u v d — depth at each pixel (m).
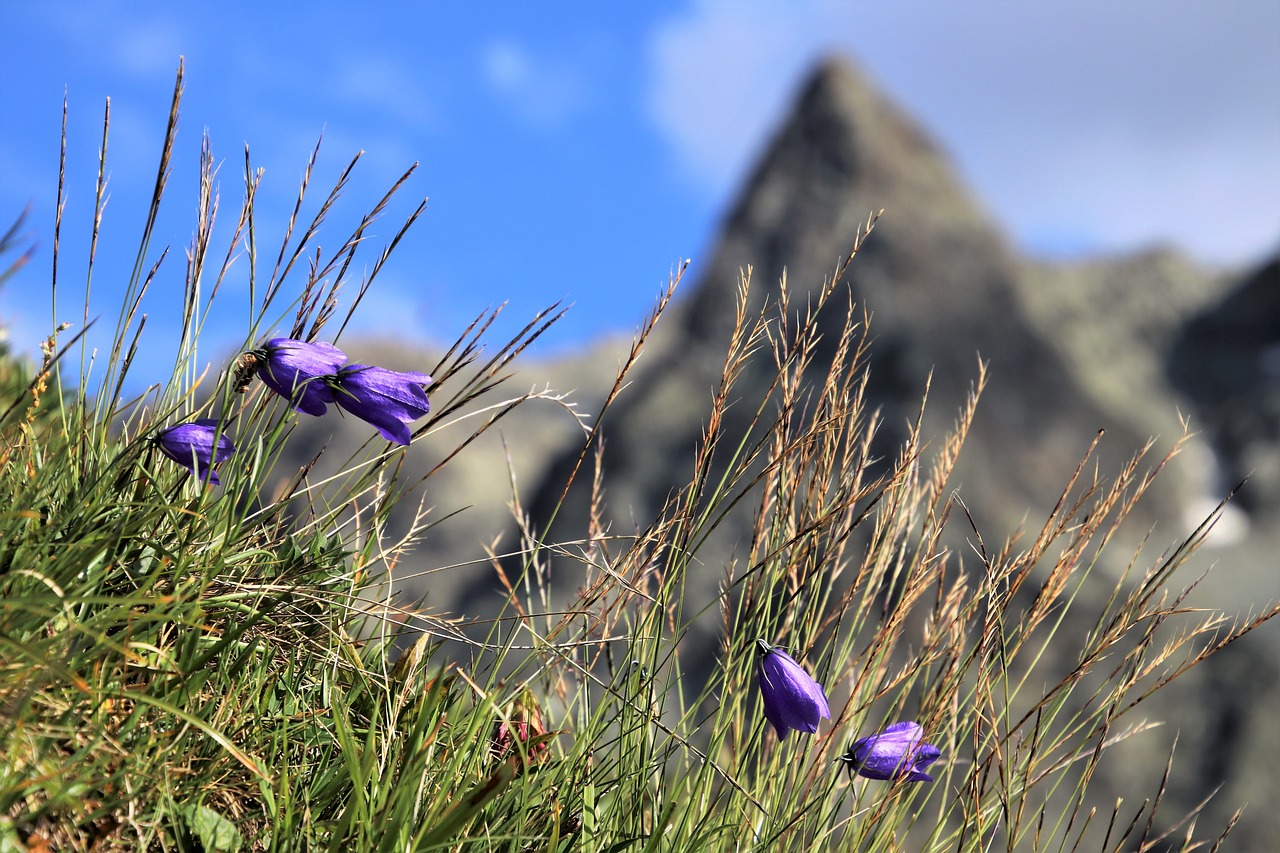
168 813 0.72
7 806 0.69
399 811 0.72
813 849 0.81
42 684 0.71
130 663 0.73
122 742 0.72
